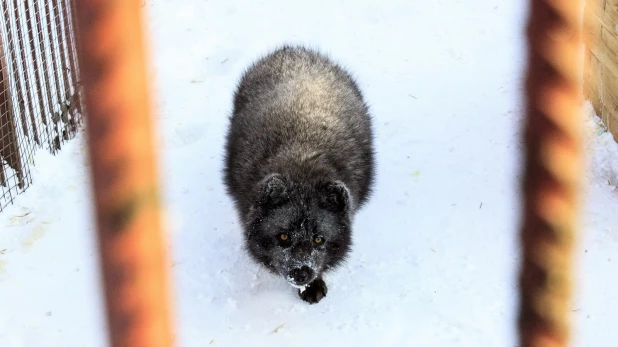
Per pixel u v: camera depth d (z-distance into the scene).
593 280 6.06
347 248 6.27
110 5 3.01
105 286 3.92
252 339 5.93
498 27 9.48
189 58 9.27
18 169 7.50
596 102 7.68
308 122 6.52
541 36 3.73
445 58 9.10
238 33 9.61
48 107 7.99
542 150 4.01
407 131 8.07
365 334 5.89
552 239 4.28
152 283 3.95
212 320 6.12
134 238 3.82
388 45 9.37
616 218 6.63
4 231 7.11
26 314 6.24
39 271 6.69
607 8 7.19
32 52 7.65
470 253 6.57
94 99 3.26
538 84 3.84
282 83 7.04
